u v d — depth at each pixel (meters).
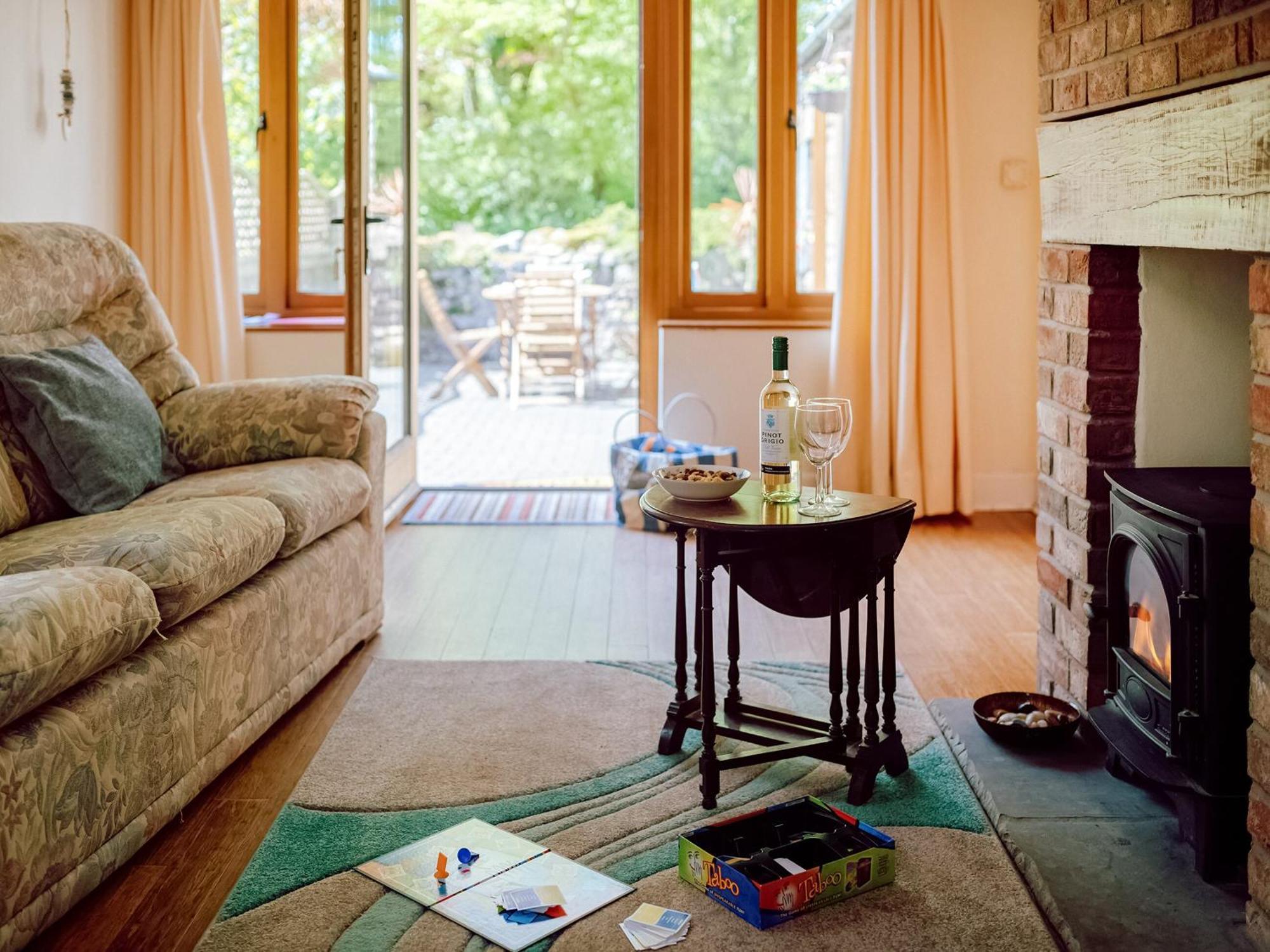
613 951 1.91
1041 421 2.87
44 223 3.27
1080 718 2.62
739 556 2.35
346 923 1.99
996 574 4.12
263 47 5.52
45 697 1.91
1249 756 1.89
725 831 2.17
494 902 2.04
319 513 2.96
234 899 2.05
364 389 3.40
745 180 5.07
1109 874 2.09
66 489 2.82
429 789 2.46
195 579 2.34
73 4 4.56
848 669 2.50
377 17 4.61
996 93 4.89
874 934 1.95
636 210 10.50
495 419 7.43
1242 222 1.83
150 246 5.13
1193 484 2.33
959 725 2.71
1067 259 2.64
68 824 1.94
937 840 2.25
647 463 4.67
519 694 2.98
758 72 5.00
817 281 5.12
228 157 5.21
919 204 4.80
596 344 8.87
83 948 1.92
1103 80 2.37
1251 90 1.80
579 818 2.34
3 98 4.05
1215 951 1.87
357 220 4.33
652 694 2.99
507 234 10.51
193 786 2.35
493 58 10.34
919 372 4.89
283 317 5.62
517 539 4.56
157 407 3.34
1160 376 2.56
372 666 3.19
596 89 10.39
